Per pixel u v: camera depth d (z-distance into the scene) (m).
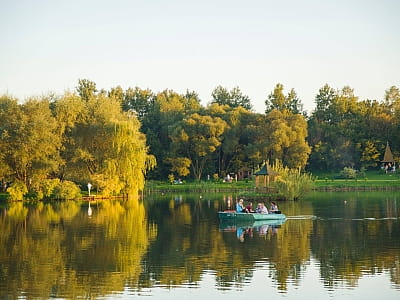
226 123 122.94
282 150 122.25
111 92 157.62
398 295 24.12
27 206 69.69
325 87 158.00
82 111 84.69
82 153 81.06
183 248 35.47
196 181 119.69
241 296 24.23
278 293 24.59
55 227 46.72
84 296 24.36
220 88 164.50
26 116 79.44
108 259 31.98
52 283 26.47
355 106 152.88
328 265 29.84
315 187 100.50
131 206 69.31
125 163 81.31
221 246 36.12
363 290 24.94
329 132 139.62
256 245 36.38
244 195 75.69
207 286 25.83
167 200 80.75
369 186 101.88
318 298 23.83
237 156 129.00
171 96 159.62
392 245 35.66
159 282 26.62
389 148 133.38
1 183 86.00
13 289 25.45
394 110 147.12
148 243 37.62
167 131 129.75
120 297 24.19
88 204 72.88
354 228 44.16
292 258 31.80
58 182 80.25
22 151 77.44
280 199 74.12
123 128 81.56
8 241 38.88
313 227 45.25
